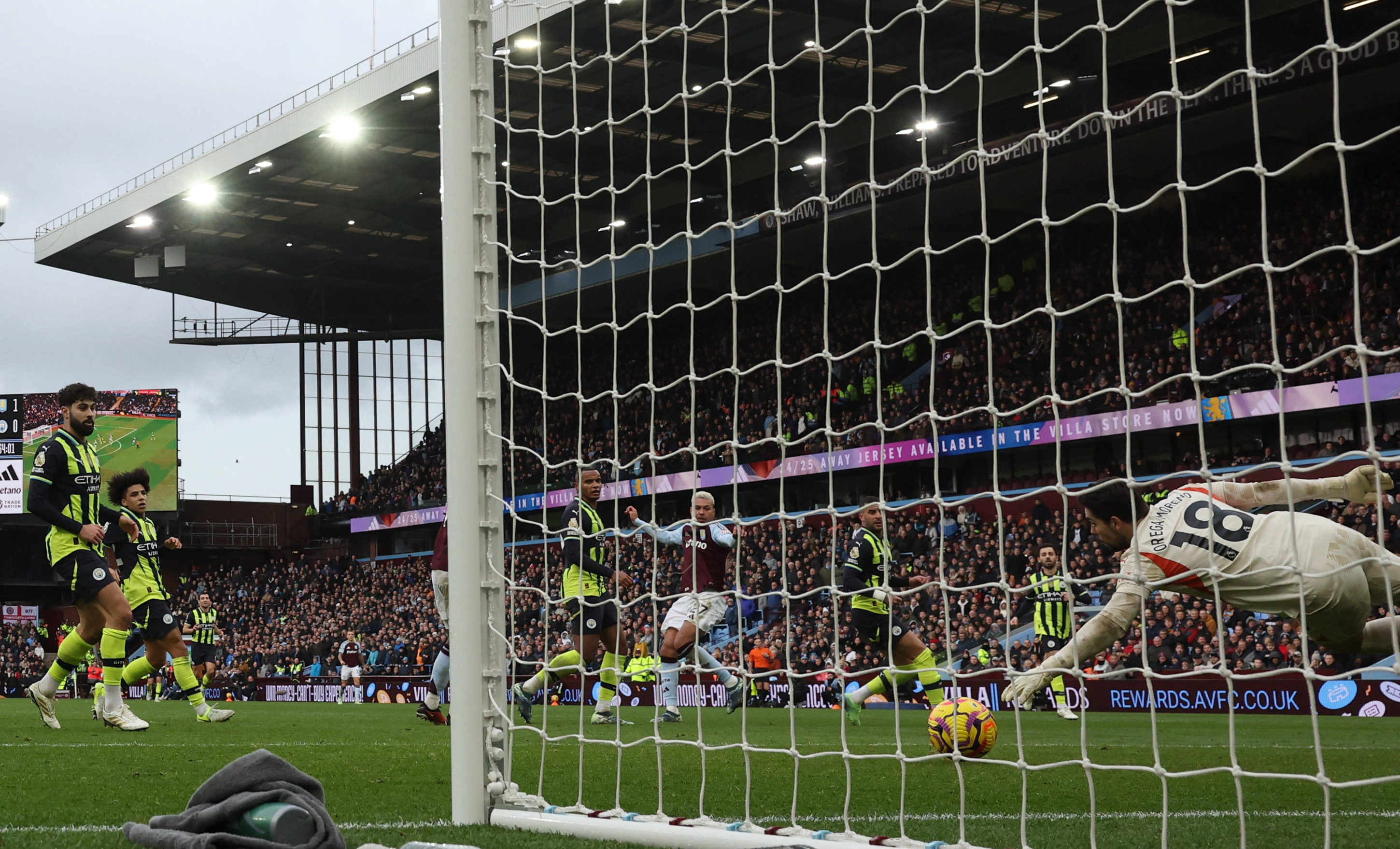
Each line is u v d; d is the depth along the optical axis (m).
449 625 4.09
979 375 25.89
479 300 4.27
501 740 4.04
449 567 4.10
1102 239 25.14
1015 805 4.64
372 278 41.06
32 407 40.16
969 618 19.67
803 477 27.55
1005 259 26.52
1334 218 21.86
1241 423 21.84
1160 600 17.28
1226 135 22.17
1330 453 19.81
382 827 3.86
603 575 9.15
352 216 34.69
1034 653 15.15
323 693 29.45
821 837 3.25
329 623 35.44
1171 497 4.40
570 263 4.68
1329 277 21.41
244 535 46.28
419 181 31.80
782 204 27.69
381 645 31.45
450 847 2.81
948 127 25.61
